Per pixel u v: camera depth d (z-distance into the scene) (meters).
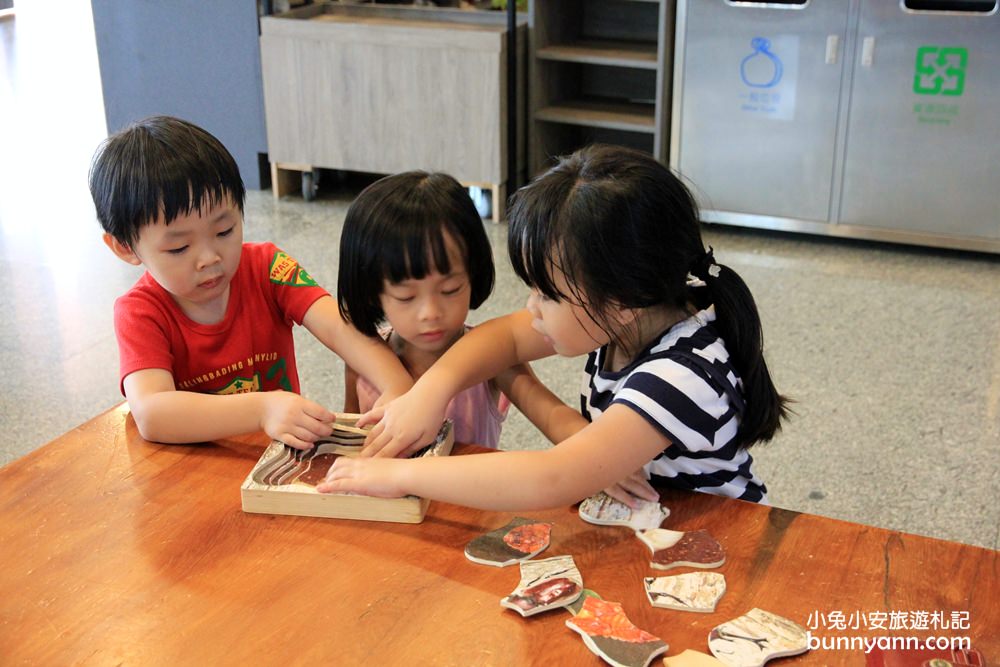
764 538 0.93
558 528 0.96
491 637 0.82
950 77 3.01
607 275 0.93
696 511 0.98
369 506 0.97
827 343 2.67
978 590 0.86
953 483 2.07
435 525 0.97
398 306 1.15
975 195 3.12
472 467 0.96
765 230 3.51
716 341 1.02
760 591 0.87
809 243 3.39
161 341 1.22
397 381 1.21
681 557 0.90
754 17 3.15
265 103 3.77
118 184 1.11
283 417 1.08
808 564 0.90
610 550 0.92
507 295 3.00
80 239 3.48
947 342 2.67
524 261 0.97
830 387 2.45
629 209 0.93
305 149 3.78
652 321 1.04
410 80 3.53
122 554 0.93
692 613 0.84
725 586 0.87
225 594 0.87
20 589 0.88
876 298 2.94
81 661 0.80
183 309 1.26
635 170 0.95
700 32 3.23
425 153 3.61
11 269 3.22
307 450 1.08
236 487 1.04
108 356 2.67
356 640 0.82
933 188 3.16
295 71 3.67
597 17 3.70
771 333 2.73
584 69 3.82
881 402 2.38
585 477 0.95
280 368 1.39
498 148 3.50
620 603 0.85
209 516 0.99
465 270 1.14
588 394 1.15
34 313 2.91
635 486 1.00
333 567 0.90
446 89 3.49
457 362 1.15
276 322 1.36
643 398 0.96
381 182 1.15
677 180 0.98
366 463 0.99
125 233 1.13
